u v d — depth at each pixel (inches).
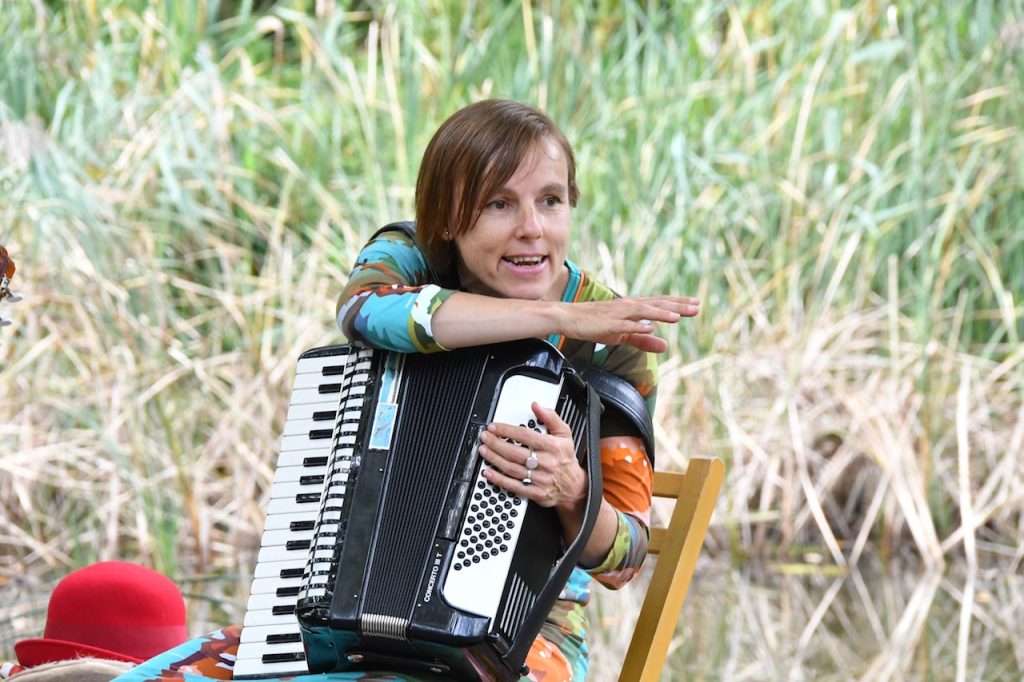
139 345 571.5
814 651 422.3
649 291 597.9
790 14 705.6
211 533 557.3
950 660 416.5
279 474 236.5
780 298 621.0
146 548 523.5
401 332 232.2
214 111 636.1
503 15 705.6
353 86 652.1
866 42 697.6
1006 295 614.9
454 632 215.5
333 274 597.6
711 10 699.4
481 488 223.3
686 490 271.4
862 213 606.9
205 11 717.3
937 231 634.8
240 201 620.1
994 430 606.5
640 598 502.6
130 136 630.5
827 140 648.4
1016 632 447.8
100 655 278.8
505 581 219.9
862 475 593.0
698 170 636.7
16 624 439.8
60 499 563.5
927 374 584.4
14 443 559.8
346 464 229.9
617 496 251.1
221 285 625.0
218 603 467.5
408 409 231.3
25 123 618.2
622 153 634.2
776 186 639.1
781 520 579.2
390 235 259.9
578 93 672.4
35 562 530.3
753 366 600.4
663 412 584.7
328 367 241.0
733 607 480.7
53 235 571.8
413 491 225.9
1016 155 654.5
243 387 575.2
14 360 565.0
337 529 225.9
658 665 259.9
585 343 255.1
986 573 537.6
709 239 609.0
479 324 229.3
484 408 228.4
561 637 259.8
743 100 671.8
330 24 681.6
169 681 232.7
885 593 501.4
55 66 665.0
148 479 539.2
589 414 233.1
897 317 616.1
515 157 241.8
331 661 228.5
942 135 647.8
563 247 250.1
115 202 600.4
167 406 568.1
